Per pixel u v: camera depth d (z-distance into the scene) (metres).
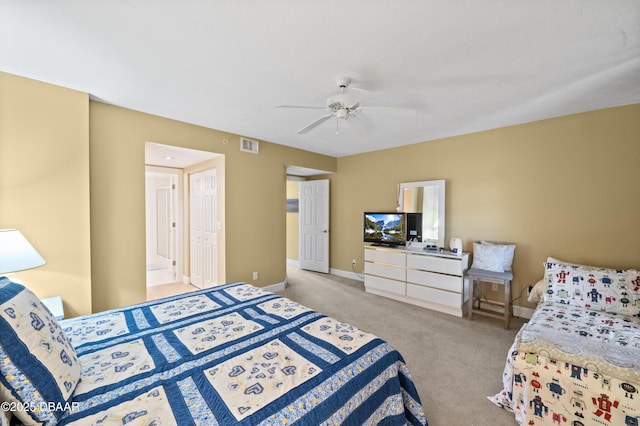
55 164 2.20
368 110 2.13
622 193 2.62
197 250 4.36
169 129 3.02
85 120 2.33
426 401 1.82
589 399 1.45
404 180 4.27
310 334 1.53
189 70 1.99
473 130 3.46
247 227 3.84
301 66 1.94
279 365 1.22
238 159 3.71
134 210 2.79
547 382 1.56
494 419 1.68
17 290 1.06
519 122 3.14
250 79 2.13
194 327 1.61
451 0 1.31
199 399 1.00
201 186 4.18
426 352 2.43
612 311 2.23
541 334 1.80
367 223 4.39
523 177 3.18
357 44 1.68
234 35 1.59
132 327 1.61
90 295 2.36
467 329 2.90
